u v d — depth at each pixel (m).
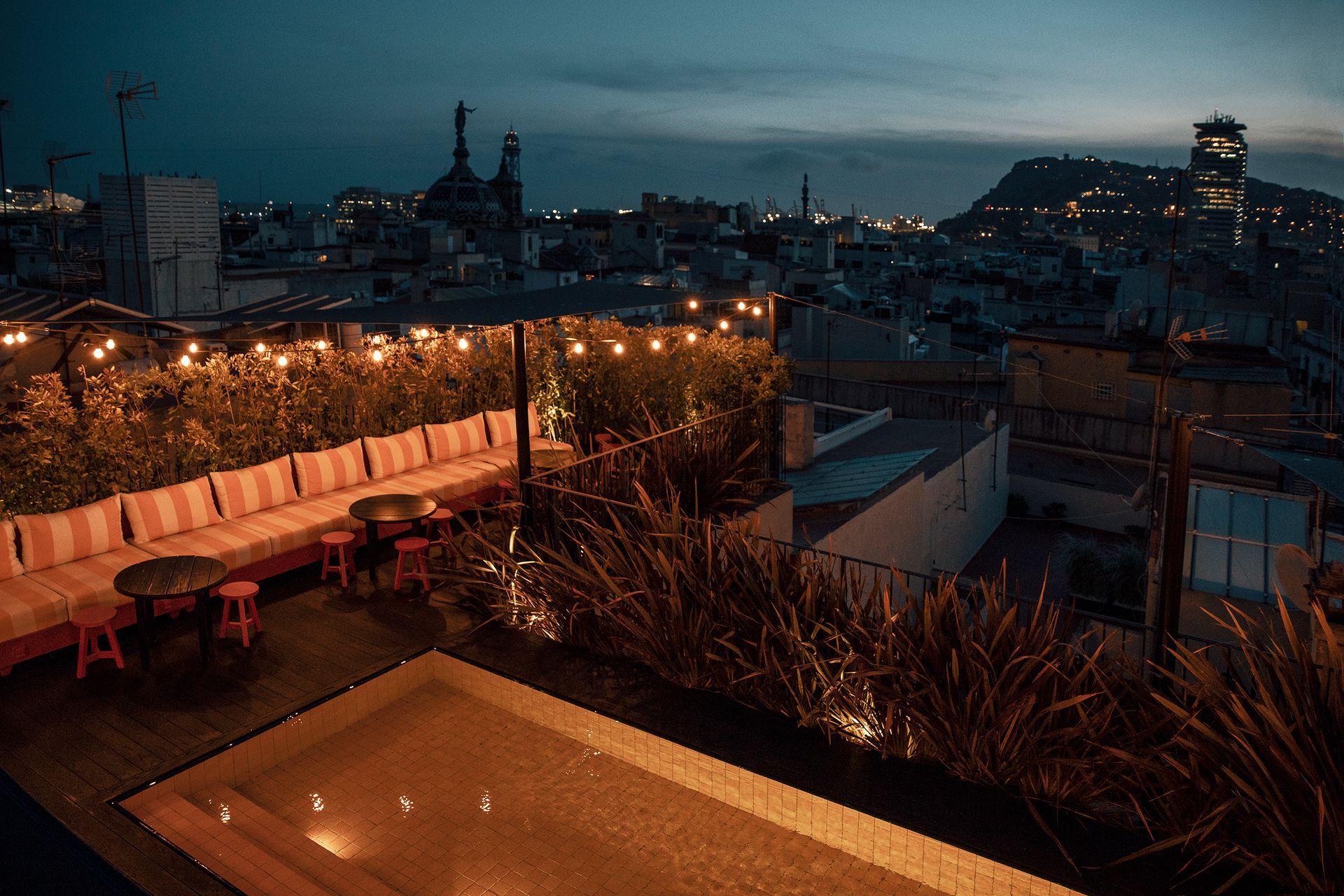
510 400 12.05
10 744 5.59
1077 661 5.64
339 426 10.66
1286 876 4.38
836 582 6.36
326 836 5.20
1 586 6.68
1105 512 26.47
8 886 4.32
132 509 7.59
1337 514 14.28
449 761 5.93
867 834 5.01
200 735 5.70
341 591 7.89
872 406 33.00
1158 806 4.80
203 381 9.34
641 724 5.79
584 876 4.94
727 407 10.72
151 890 4.34
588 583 6.74
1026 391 33.31
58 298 19.25
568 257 87.06
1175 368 29.78
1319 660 5.91
